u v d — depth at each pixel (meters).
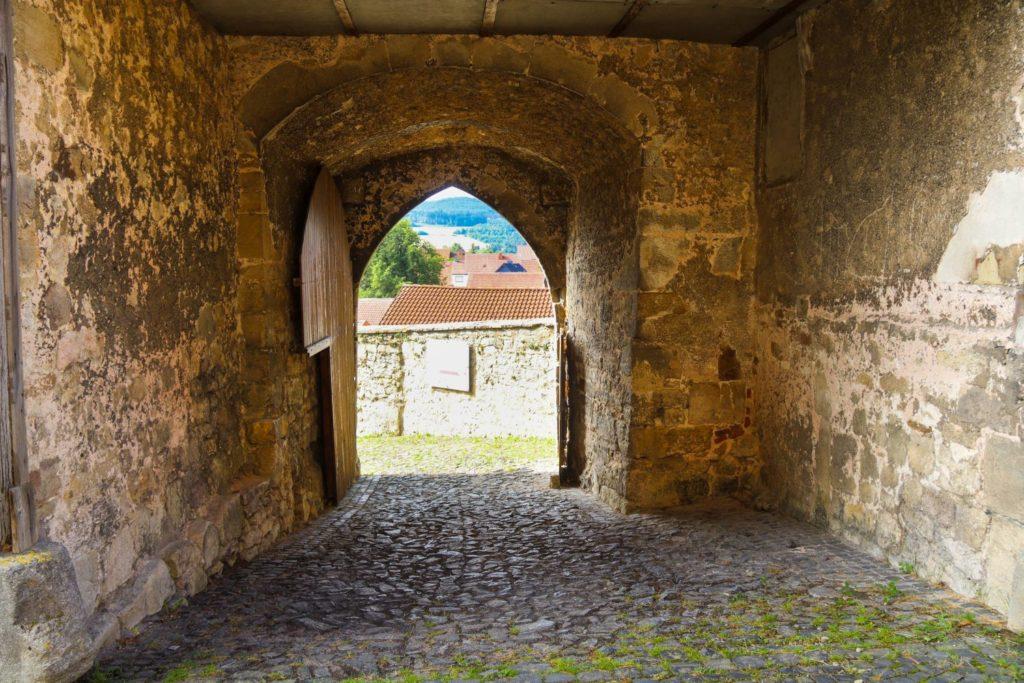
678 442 5.11
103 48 2.94
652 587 3.64
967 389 3.01
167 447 3.50
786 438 4.60
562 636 3.04
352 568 4.34
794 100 4.45
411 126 6.11
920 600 3.01
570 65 4.80
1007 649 2.47
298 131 5.00
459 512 6.07
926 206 3.27
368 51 4.67
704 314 5.05
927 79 3.26
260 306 4.66
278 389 4.93
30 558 2.26
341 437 6.78
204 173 4.09
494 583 4.04
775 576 3.53
